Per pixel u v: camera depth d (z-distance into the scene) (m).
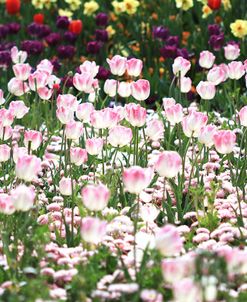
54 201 9.20
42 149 10.62
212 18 16.42
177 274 5.93
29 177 7.47
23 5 18.98
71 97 9.75
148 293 6.29
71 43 16.23
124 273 6.68
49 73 10.68
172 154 7.44
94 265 6.94
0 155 8.63
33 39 17.36
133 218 8.52
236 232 7.98
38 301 6.01
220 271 6.07
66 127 9.08
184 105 13.59
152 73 15.48
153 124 9.04
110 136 8.70
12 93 11.09
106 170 9.88
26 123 11.98
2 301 6.41
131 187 6.98
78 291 6.47
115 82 10.69
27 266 7.02
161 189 9.48
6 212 7.27
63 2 18.88
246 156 10.04
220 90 14.30
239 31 14.96
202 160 10.16
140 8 17.97
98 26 17.45
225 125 11.54
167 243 6.17
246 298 6.45
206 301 5.83
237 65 11.32
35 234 7.15
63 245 7.95
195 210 8.92
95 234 6.48
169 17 17.05
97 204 6.75
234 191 9.31
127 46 16.45
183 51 14.63
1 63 14.62
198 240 7.93
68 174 10.00
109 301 6.51
